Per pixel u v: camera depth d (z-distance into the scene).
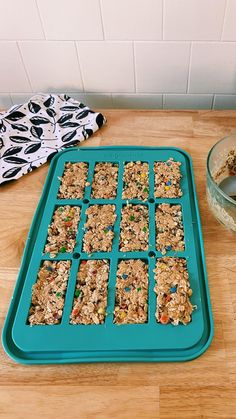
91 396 0.25
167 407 0.25
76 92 0.51
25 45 0.46
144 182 0.39
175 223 0.35
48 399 0.25
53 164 0.42
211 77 0.48
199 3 0.41
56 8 0.42
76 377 0.26
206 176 0.36
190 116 0.47
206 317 0.29
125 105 0.53
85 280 0.31
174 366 0.27
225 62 0.46
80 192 0.38
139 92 0.51
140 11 0.42
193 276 0.31
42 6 0.42
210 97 0.50
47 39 0.45
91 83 0.50
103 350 0.27
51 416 0.25
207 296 0.30
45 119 0.46
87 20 0.43
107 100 0.52
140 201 0.37
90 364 0.27
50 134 0.45
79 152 0.42
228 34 0.43
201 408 0.25
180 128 0.45
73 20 0.43
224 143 0.36
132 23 0.43
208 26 0.42
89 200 0.37
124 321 0.28
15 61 0.48
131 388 0.26
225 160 0.38
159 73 0.48
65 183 0.39
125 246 0.33
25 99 0.53
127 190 0.38
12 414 0.25
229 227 0.34
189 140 0.44
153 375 0.26
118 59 0.47
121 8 0.42
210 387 0.25
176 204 0.37
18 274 0.32
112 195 0.38
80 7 0.42
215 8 0.41
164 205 0.36
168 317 0.28
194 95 0.50
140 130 0.45
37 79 0.50
